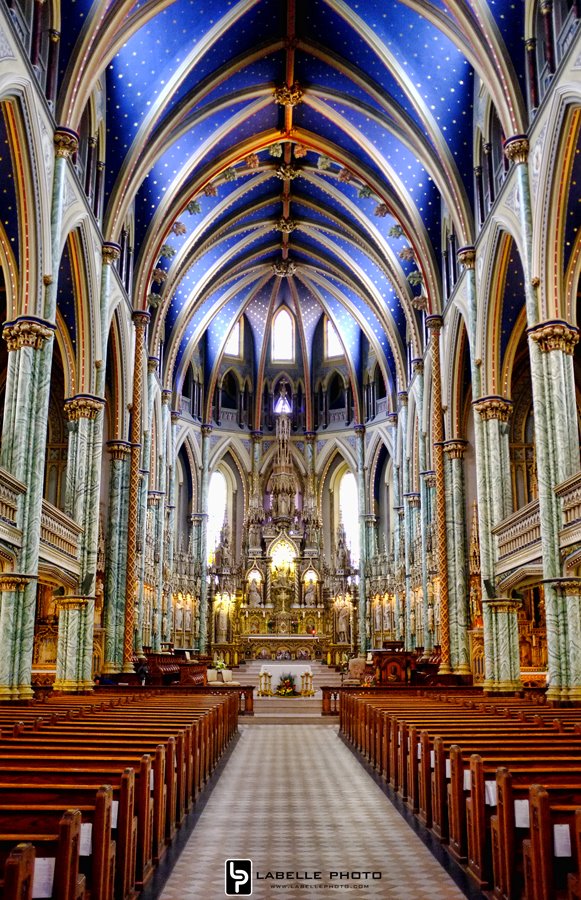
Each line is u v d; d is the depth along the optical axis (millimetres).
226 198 34500
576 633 17734
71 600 22672
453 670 27453
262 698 32094
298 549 45500
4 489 16906
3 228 18609
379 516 45688
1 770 6535
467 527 29109
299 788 12133
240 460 47375
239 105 29391
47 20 19266
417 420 36500
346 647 43281
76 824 4871
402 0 23016
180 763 9742
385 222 34531
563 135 18203
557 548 18250
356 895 6605
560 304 19156
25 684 17281
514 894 6254
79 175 22328
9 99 16688
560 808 5582
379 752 13727
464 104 25547
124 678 26016
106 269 24938
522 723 10953
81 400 23734
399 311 39406
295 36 27062
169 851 8117
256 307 47156
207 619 43594
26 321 18250
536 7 20062
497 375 24812
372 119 28469
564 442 18547
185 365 41688
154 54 24062
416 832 8984
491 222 23766
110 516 27750
